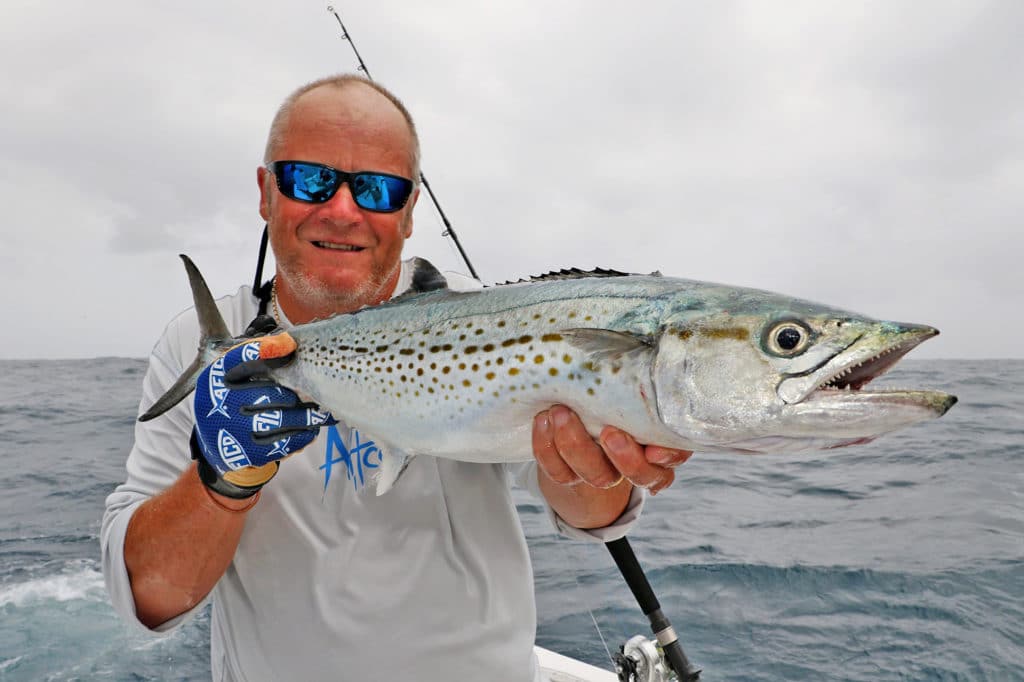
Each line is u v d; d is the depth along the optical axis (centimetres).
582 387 62
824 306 60
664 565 185
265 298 80
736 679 131
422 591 70
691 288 62
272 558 71
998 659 135
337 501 71
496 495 75
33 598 195
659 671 90
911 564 183
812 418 57
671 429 60
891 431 56
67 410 681
